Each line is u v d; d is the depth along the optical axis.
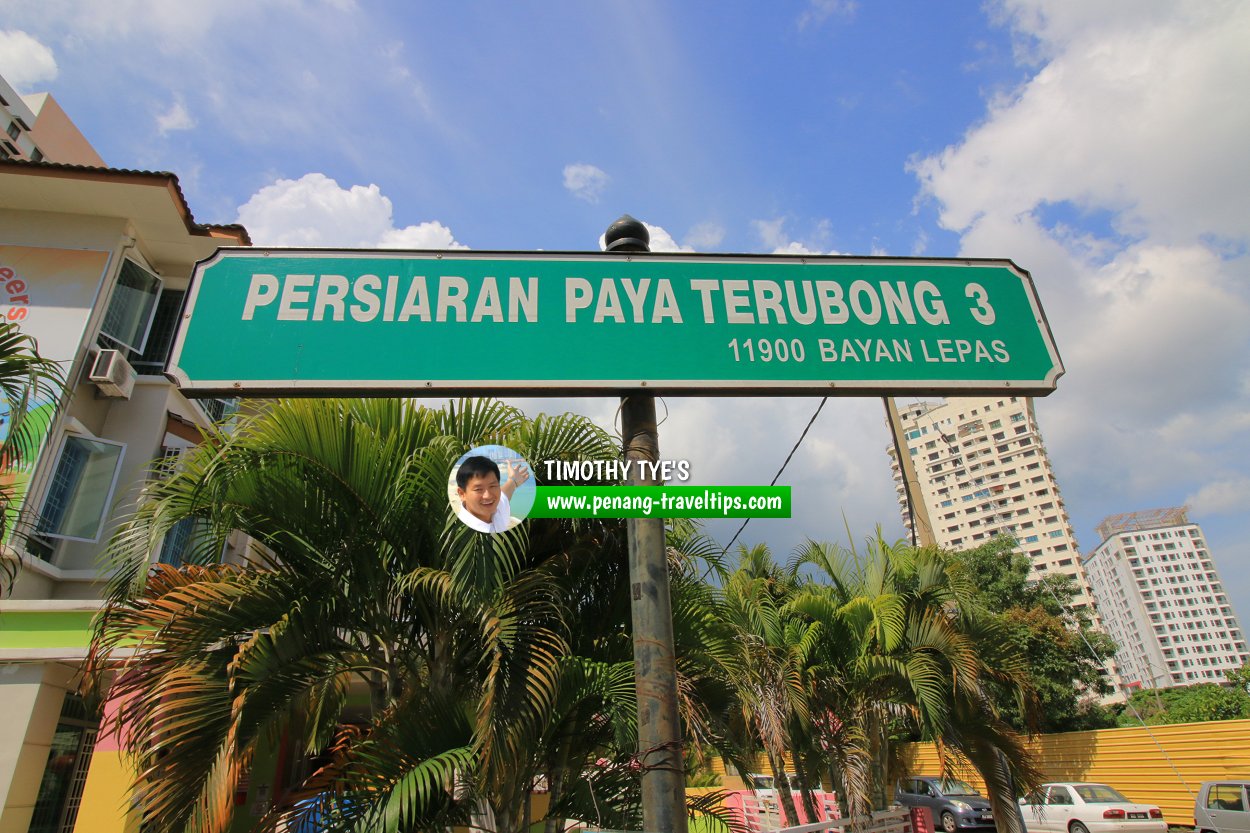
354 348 2.15
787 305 2.38
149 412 11.36
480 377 2.14
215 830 3.12
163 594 4.12
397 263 2.30
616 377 2.18
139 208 11.59
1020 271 2.58
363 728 4.86
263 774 8.45
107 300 11.20
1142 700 28.70
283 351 2.13
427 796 3.41
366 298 2.23
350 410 4.32
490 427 4.69
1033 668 20.33
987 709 9.12
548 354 2.19
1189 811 15.12
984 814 16.19
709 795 5.16
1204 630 138.75
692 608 4.84
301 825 3.67
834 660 9.84
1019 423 115.31
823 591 10.95
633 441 2.47
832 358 2.30
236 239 12.41
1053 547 108.81
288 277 2.25
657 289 2.35
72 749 7.98
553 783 4.57
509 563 3.89
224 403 13.04
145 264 11.99
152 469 4.41
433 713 3.84
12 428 4.13
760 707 8.05
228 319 2.17
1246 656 136.50
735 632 5.44
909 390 2.30
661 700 2.16
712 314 2.33
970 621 9.91
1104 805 14.03
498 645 3.66
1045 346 2.44
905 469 10.45
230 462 3.90
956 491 119.94
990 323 2.45
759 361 2.27
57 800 7.66
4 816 6.42
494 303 2.26
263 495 4.10
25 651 6.97
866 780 8.92
